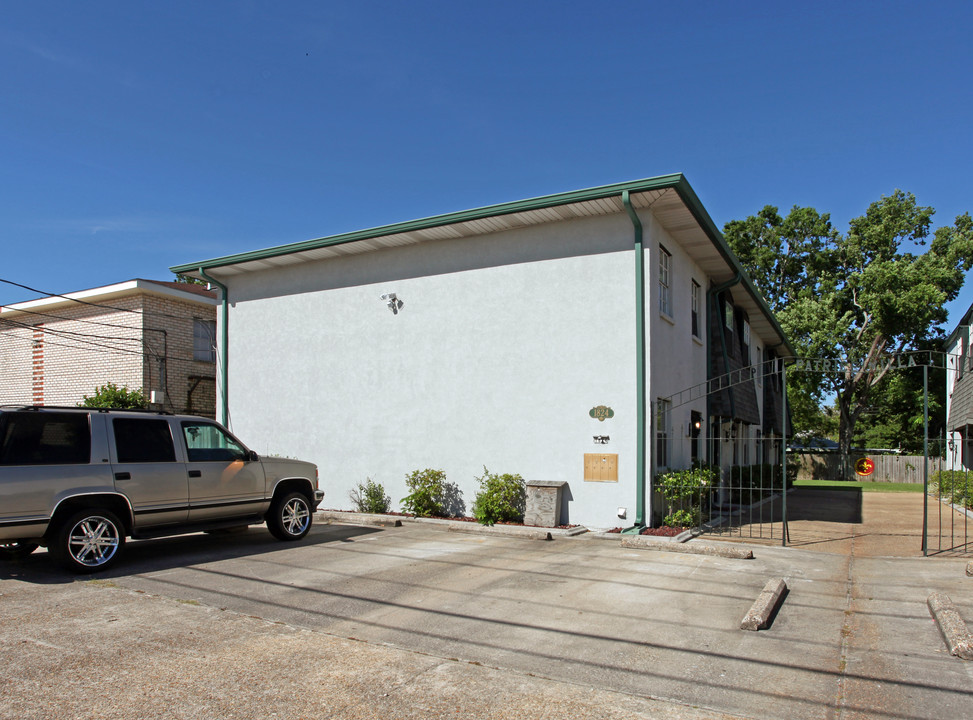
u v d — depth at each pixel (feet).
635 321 37.96
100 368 61.05
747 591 24.47
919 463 112.88
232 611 21.44
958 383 85.61
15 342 66.90
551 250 40.93
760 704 14.84
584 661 17.35
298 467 35.53
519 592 24.12
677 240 44.47
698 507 42.24
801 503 62.90
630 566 28.50
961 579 26.32
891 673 16.65
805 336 119.65
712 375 53.31
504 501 39.78
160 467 29.01
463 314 43.73
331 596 23.40
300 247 47.70
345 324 48.80
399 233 43.39
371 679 15.96
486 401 42.34
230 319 55.01
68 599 22.74
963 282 124.26
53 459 25.85
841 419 123.34
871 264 120.26
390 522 40.63
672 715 14.25
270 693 15.05
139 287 58.08
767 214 133.49
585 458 38.73
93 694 14.89
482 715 14.11
